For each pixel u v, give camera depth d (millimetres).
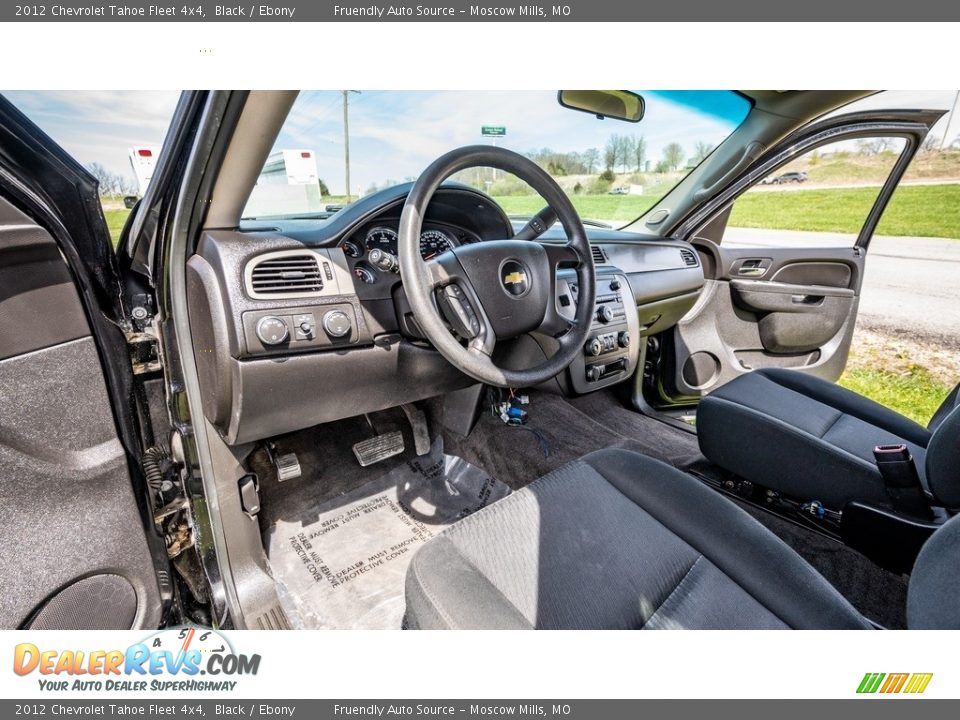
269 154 909
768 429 1331
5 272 779
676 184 2043
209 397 1092
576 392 1605
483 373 1012
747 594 773
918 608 658
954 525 675
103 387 912
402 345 1209
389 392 1266
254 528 1255
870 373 2520
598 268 1635
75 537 907
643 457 1033
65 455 881
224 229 1024
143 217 970
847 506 1191
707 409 1473
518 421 1751
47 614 891
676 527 886
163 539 1061
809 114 1612
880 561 1168
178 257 997
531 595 766
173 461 1139
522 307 1119
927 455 986
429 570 749
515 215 1562
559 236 1887
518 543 843
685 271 1921
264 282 1022
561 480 984
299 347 1062
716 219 2061
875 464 1177
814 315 2146
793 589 759
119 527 956
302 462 1615
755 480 1406
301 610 1237
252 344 1003
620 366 1703
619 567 820
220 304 986
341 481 1606
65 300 850
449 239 1420
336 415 1229
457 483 1676
